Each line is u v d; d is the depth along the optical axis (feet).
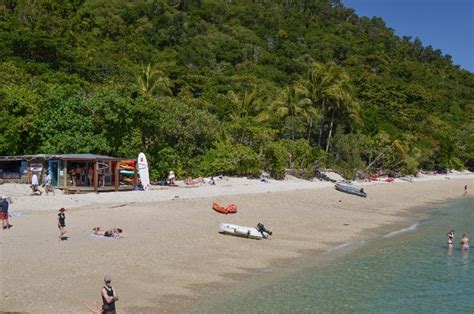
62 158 131.95
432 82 588.50
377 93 430.20
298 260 84.58
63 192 128.47
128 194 130.21
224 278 70.74
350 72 496.23
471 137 393.50
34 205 106.52
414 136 329.52
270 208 134.00
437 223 137.59
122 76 247.91
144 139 166.20
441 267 84.58
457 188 252.01
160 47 411.34
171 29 426.92
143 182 144.97
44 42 214.28
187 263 76.48
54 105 152.66
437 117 435.53
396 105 418.31
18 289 58.54
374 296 66.69
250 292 65.31
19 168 140.26
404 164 283.18
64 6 340.39
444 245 104.47
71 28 319.68
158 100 181.47
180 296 61.77
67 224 92.94
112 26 374.63
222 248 87.81
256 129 200.34
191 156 182.50
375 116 323.37
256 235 98.17
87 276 65.41
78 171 136.98
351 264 84.07
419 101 473.67
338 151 263.29
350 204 160.76
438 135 362.33
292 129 248.11
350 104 265.95
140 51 352.69
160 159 165.37
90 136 149.28
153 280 66.90
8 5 318.04
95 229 87.76
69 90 160.15
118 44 344.49
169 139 175.63
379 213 149.69
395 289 70.49
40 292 58.18
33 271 65.36
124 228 94.68
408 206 172.86
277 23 582.35
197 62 398.42
